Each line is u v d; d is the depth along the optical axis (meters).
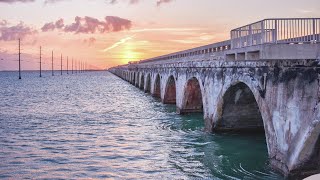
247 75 16.62
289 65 13.08
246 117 21.83
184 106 32.66
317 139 12.29
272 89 14.28
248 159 17.00
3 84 98.62
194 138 22.00
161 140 21.95
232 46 20.62
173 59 53.91
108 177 15.15
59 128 27.12
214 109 22.05
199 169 15.90
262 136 21.64
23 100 51.41
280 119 13.77
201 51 35.66
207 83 23.42
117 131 25.55
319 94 11.73
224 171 15.45
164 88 42.19
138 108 40.00
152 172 15.73
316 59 11.84
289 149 13.23
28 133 25.08
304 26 14.37
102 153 19.14
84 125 28.55
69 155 18.77
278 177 13.95
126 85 92.38
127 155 18.62
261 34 15.72
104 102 47.94
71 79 141.00
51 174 15.56
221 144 20.03
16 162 17.45
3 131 25.86
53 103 46.97
